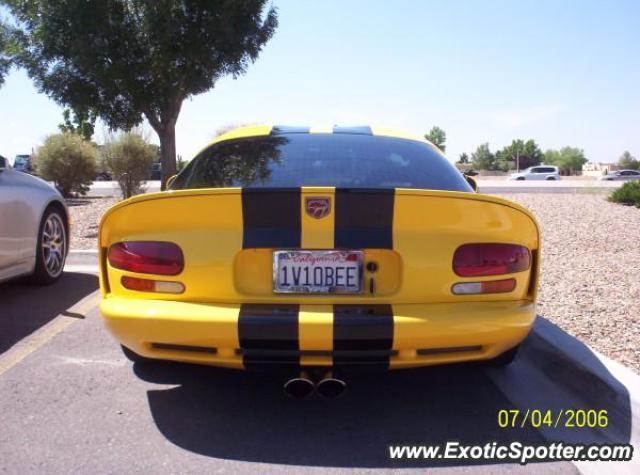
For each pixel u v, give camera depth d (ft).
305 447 8.77
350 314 8.39
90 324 14.43
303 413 9.91
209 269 8.72
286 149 11.21
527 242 9.39
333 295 8.75
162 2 30.99
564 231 28.86
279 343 8.38
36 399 10.28
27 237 16.24
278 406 10.16
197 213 8.73
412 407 10.16
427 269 8.71
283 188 8.56
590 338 12.54
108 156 47.73
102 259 9.60
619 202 44.04
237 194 8.57
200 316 8.46
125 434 9.09
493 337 8.69
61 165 53.06
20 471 8.00
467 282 8.86
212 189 8.58
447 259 8.77
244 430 9.28
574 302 15.43
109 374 11.43
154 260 8.87
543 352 11.98
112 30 31.14
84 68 30.94
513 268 9.09
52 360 12.09
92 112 36.04
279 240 8.65
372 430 9.33
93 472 8.01
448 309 8.68
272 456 8.50
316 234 8.65
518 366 12.00
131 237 9.14
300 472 8.08
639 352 11.69
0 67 37.58
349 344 8.37
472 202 8.76
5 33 32.68
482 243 8.93
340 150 11.14
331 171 10.43
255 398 10.46
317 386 8.62
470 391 10.82
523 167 289.74
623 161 255.70
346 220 8.64
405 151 11.33
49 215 17.69
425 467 8.25
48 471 8.02
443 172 10.82
